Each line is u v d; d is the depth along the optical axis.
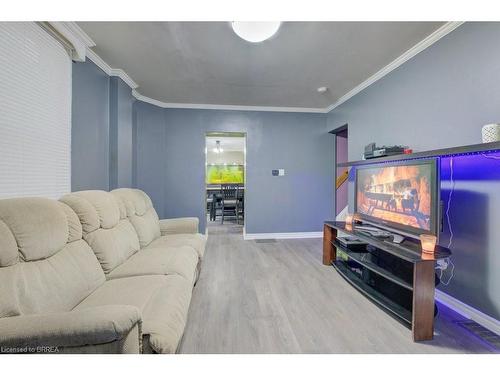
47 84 1.90
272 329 1.70
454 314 1.88
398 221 2.09
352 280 2.38
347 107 3.81
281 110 4.52
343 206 4.87
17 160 1.64
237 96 3.87
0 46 1.50
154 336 1.06
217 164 8.97
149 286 1.47
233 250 3.70
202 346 1.52
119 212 2.15
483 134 1.58
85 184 2.47
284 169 4.56
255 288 2.35
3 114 1.53
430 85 2.22
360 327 1.72
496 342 1.56
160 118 4.17
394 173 2.14
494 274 1.66
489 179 1.69
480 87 1.77
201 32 2.13
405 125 2.54
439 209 1.72
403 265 2.11
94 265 1.57
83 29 2.09
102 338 0.87
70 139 2.20
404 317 1.71
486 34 1.72
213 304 2.04
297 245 4.01
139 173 3.86
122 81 3.03
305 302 2.08
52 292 1.19
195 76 3.08
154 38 2.23
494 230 1.66
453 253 1.95
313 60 2.65
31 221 1.22
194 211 4.34
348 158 3.77
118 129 2.96
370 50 2.43
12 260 1.08
